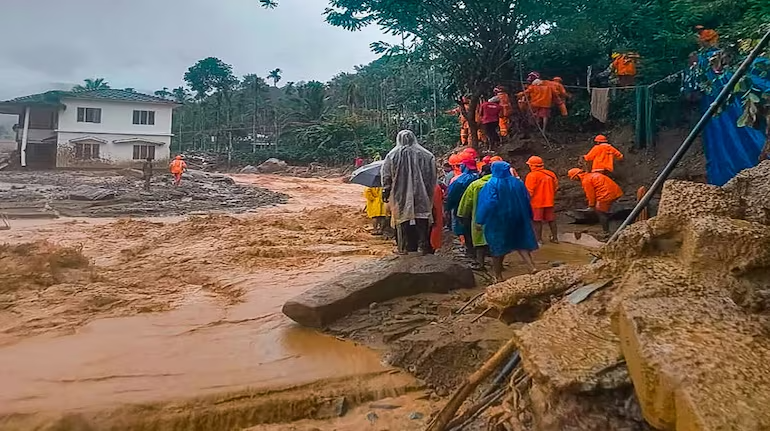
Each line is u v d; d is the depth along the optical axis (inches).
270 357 218.4
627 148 656.4
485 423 156.6
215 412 174.4
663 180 193.8
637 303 116.8
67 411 166.2
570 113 745.6
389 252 446.0
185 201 908.6
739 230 125.5
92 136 1776.6
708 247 127.4
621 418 110.5
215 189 1123.9
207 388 185.8
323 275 364.2
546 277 181.9
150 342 232.5
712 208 147.3
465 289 295.4
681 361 93.7
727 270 123.1
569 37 705.6
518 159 687.1
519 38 718.5
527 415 139.8
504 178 318.3
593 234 491.5
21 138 1763.0
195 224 587.2
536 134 727.7
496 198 313.0
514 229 317.1
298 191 1184.2
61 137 1745.8
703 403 84.2
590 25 676.1
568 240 472.7
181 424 170.1
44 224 625.3
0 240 504.1
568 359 120.9
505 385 162.1
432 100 1209.4
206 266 389.4
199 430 170.9
